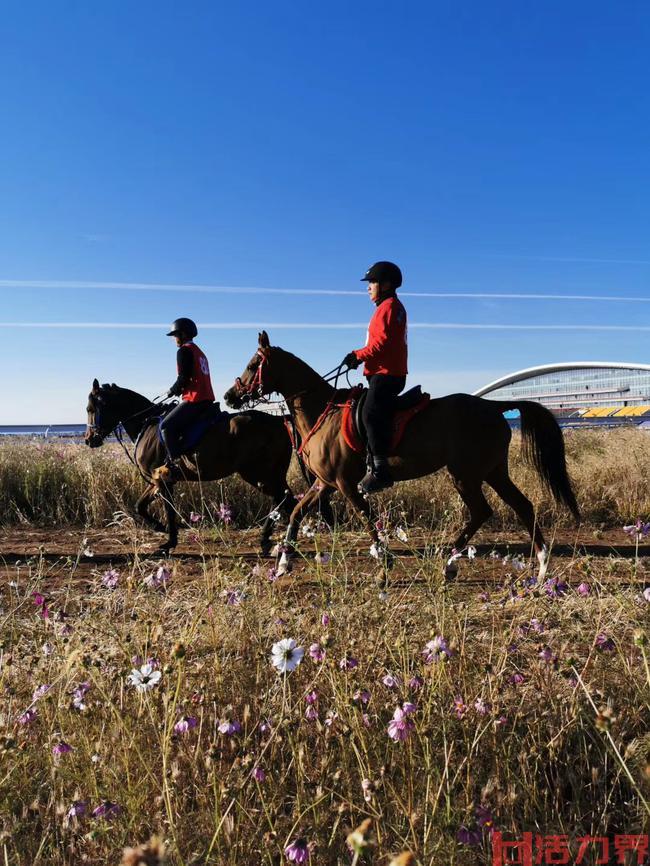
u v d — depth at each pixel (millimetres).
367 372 6449
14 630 4031
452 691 3055
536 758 2736
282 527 8258
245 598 3922
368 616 3588
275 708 3039
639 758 2732
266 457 8148
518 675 3270
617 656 3490
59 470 10352
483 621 4055
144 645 3119
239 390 7105
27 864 2412
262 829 2461
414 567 6184
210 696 3000
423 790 2604
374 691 3100
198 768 2729
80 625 3924
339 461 6539
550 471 6438
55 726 2998
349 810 2406
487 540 8211
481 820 2354
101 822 2438
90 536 8773
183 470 7902
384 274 6398
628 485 9766
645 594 3467
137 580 4266
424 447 6219
